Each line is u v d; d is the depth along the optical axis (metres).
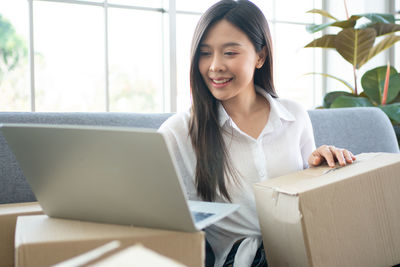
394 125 2.38
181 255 0.65
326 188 0.82
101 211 0.70
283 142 1.18
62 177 0.69
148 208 0.66
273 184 0.89
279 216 0.85
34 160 0.70
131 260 0.39
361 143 1.58
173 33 2.99
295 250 0.83
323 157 1.06
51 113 1.14
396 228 0.92
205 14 1.07
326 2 3.70
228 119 1.12
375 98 2.49
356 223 0.86
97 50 2.79
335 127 1.54
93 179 0.67
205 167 1.08
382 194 0.90
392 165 0.93
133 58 2.93
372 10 3.43
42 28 2.61
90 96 2.81
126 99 2.95
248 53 1.07
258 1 3.44
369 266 0.87
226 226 1.10
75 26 2.71
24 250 0.59
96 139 0.63
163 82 3.06
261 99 1.24
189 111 1.18
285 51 3.58
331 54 3.69
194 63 1.09
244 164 1.12
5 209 0.86
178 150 1.15
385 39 2.55
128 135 0.60
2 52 2.52
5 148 1.06
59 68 2.69
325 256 0.81
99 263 0.38
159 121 1.28
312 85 3.72
